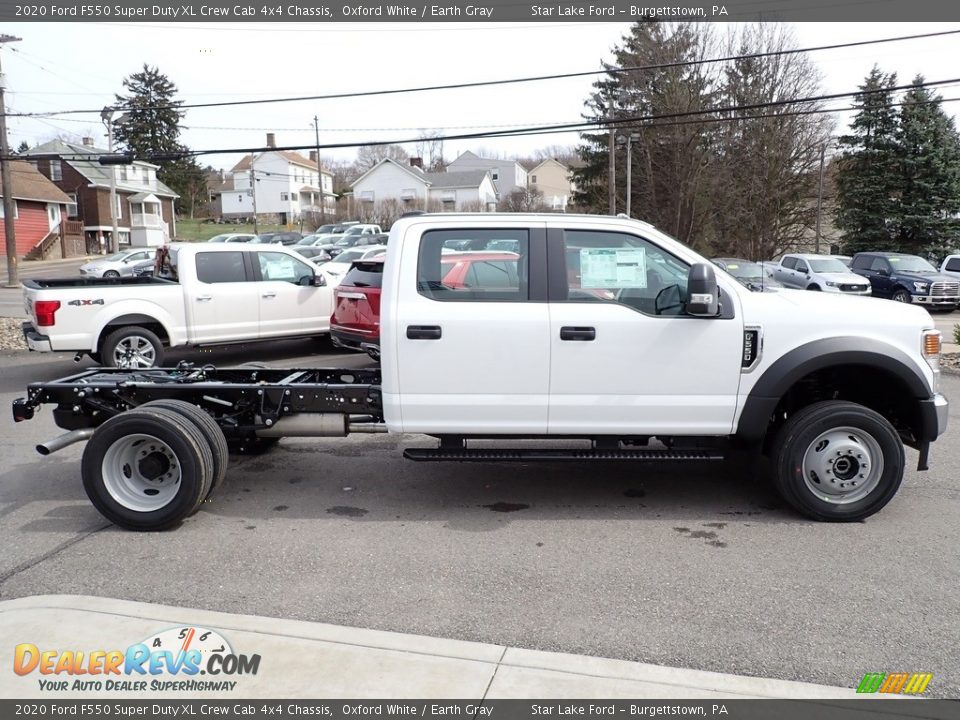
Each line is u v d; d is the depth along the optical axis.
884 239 37.56
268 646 3.56
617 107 43.19
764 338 5.12
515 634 3.73
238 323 11.40
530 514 5.50
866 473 5.18
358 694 3.17
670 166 42.88
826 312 5.17
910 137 36.72
